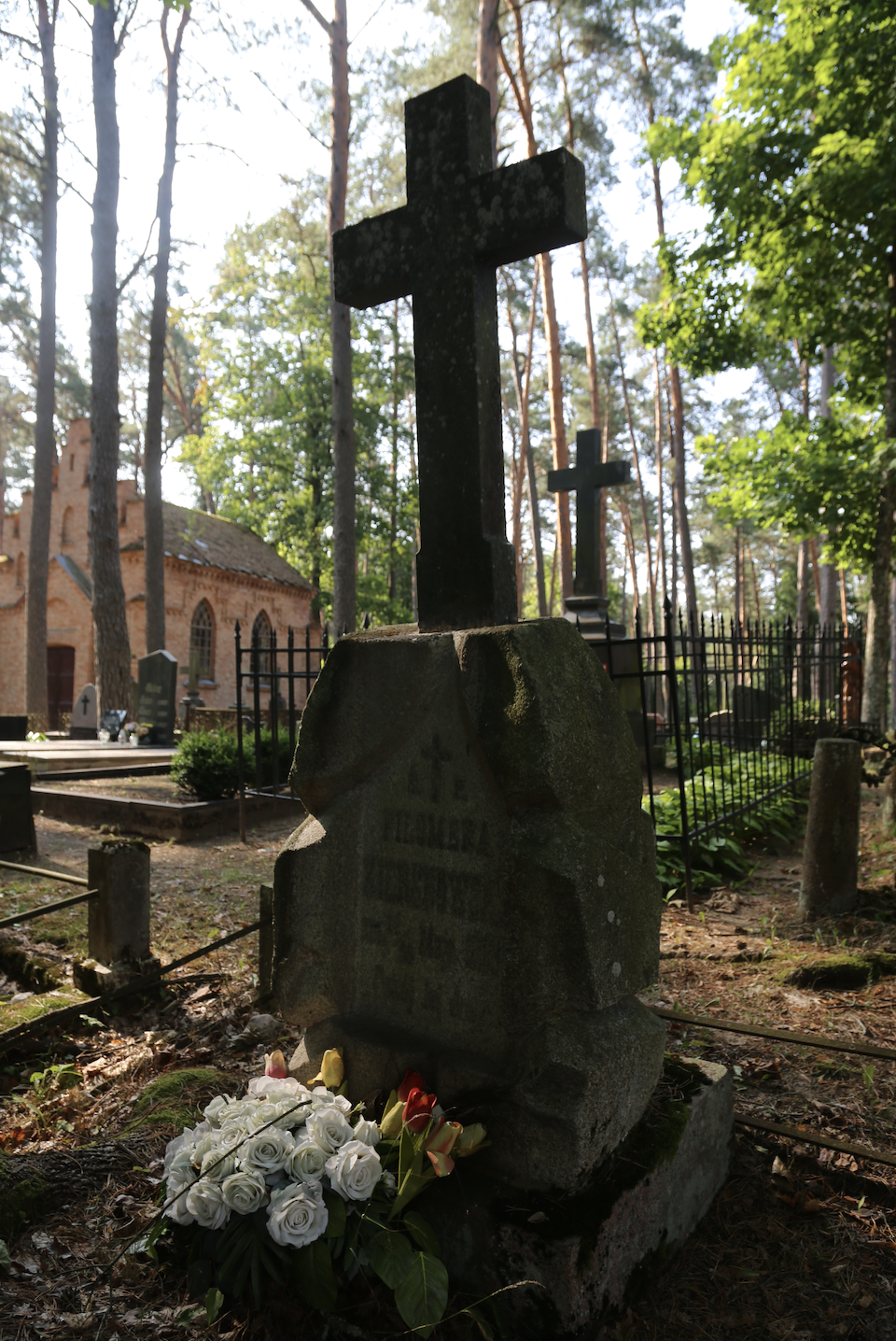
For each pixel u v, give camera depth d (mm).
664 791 7605
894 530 10367
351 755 2555
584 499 12625
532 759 2115
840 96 9617
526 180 2381
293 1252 1984
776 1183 2576
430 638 2402
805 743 9859
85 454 26547
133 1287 2137
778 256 10758
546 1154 2027
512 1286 1918
